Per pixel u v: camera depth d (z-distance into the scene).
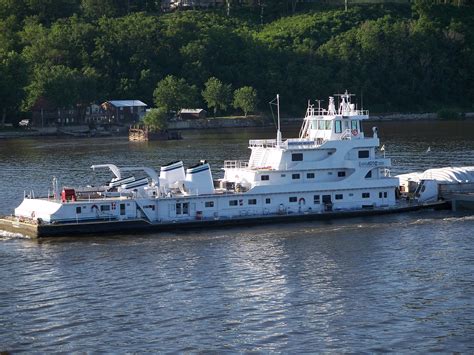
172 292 89.44
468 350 74.06
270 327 79.56
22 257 103.75
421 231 115.44
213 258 102.19
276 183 122.81
